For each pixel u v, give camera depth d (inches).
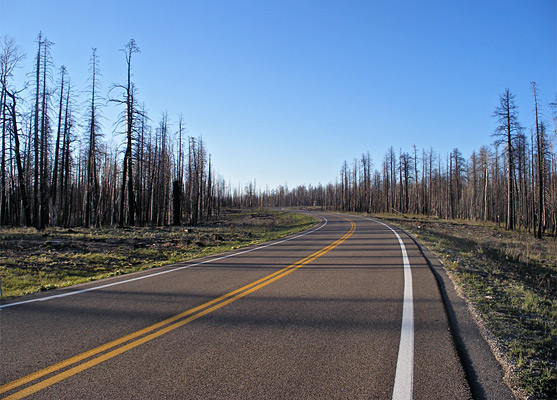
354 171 3629.4
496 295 284.4
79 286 317.4
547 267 640.4
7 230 848.9
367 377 138.7
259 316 220.4
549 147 1593.3
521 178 1818.4
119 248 626.5
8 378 138.6
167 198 1732.3
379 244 676.1
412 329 194.5
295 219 2107.5
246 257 516.1
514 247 959.0
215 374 141.9
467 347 171.8
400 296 270.1
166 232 953.5
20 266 450.6
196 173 1851.6
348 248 618.8
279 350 166.1
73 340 180.1
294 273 376.5
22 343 176.1
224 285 316.5
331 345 171.8
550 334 199.5
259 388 130.5
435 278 342.0
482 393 128.9
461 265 424.2
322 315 221.6
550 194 1708.9
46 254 530.0
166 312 230.8
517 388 132.6
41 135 1131.3
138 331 193.6
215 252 609.3
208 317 218.8
